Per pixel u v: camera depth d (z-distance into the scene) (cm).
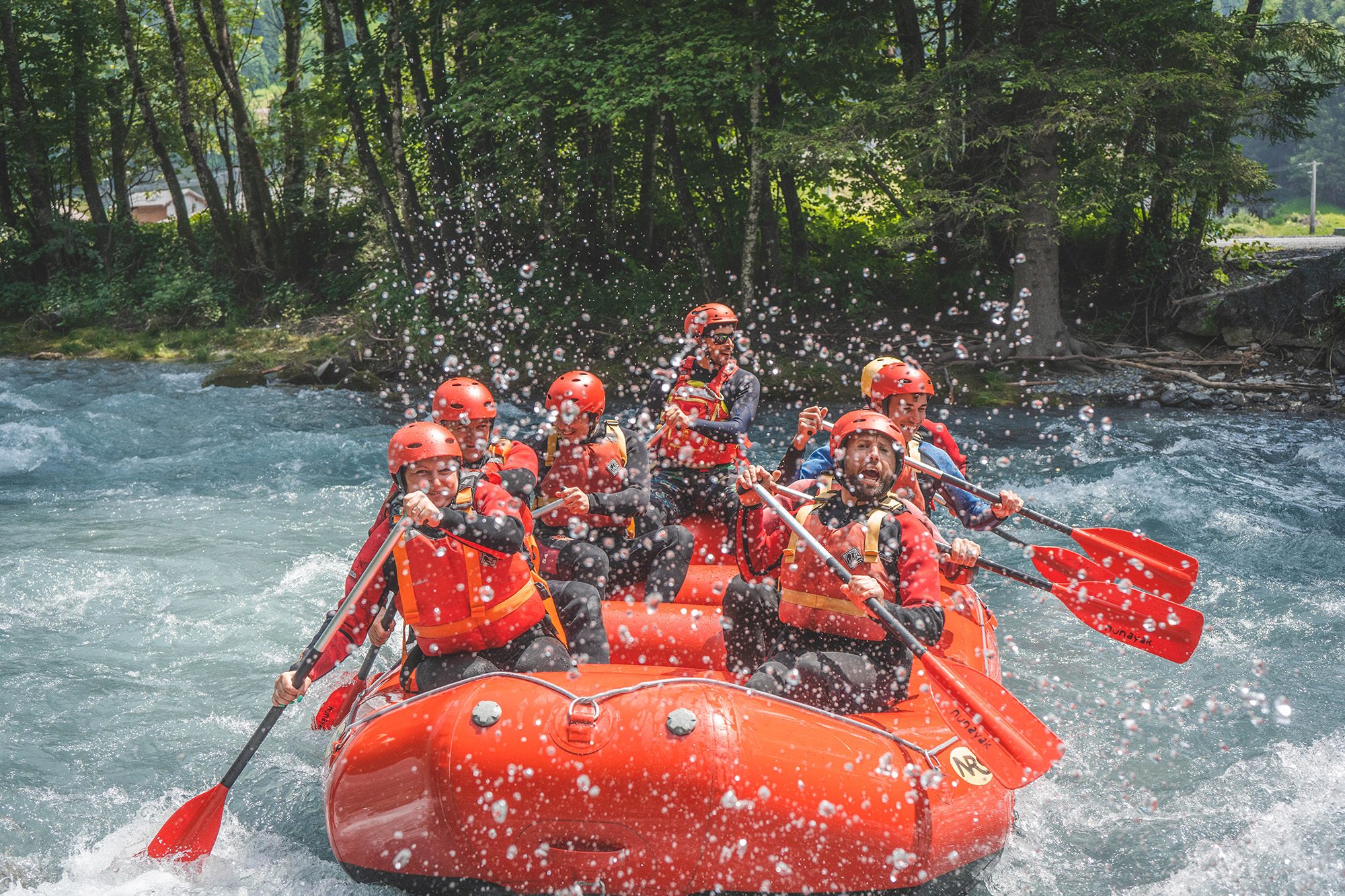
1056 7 1391
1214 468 982
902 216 1623
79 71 2384
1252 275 1652
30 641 580
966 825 328
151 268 2286
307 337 1920
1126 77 1270
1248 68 1478
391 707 342
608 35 1514
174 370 1722
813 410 459
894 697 361
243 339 1950
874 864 312
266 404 1427
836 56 1466
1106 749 462
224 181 4056
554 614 382
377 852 329
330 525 825
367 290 1927
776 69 1458
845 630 359
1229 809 409
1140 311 1620
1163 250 1603
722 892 315
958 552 402
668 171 1873
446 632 352
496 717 316
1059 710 501
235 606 638
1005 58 1298
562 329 1585
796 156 1370
